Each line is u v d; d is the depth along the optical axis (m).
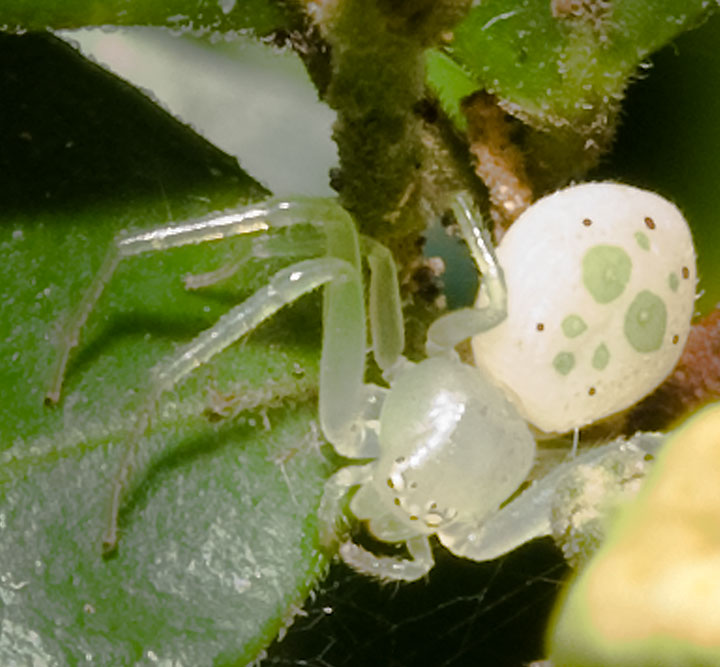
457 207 0.07
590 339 0.07
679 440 0.06
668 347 0.07
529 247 0.07
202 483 0.07
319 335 0.07
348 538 0.07
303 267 0.07
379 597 0.07
